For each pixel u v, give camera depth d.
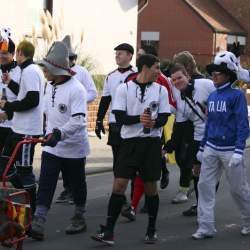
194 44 100.81
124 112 17.88
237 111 18.20
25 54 19.30
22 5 45.44
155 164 18.00
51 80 18.47
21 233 15.08
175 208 23.05
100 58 54.66
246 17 106.94
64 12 50.34
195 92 20.89
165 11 102.25
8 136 19.64
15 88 20.14
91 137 40.16
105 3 54.97
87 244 18.19
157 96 17.86
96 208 22.84
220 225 20.72
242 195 19.08
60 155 18.41
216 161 18.78
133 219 21.02
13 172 19.05
